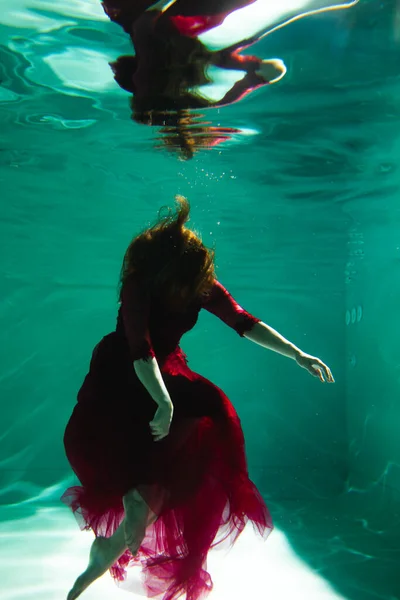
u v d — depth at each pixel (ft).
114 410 11.40
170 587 11.61
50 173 31.91
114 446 11.27
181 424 11.46
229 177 31.50
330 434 38.88
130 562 13.23
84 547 23.61
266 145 26.94
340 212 35.06
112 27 17.34
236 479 11.61
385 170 28.02
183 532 11.49
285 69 19.45
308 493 34.55
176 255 11.28
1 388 38.73
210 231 41.01
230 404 12.08
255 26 16.78
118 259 46.47
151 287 11.18
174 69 19.67
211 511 11.49
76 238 43.37
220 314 12.29
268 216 37.47
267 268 46.21
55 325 41.14
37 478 36.60
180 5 15.79
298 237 40.19
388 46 17.92
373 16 16.19
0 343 40.04
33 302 41.73
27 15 16.84
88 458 11.41
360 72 19.61
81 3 16.12
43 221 40.01
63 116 24.58
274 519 28.81
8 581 19.67
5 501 32.14
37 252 44.42
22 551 23.08
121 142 27.25
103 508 11.35
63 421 38.88
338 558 22.59
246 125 24.61
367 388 34.78
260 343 12.13
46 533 25.70
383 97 21.54
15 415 38.47
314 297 43.16
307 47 18.02
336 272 42.22
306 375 39.70
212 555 22.66
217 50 18.25
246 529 26.25
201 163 29.60
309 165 29.25
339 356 40.73
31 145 28.04
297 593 18.98
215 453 11.60
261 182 31.86
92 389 11.60
